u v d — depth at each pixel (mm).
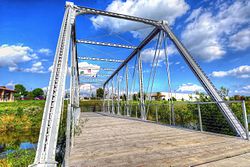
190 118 7453
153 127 6371
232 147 3236
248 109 6938
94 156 2916
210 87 5426
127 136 4648
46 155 2318
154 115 9734
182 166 2357
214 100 5102
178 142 3768
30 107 15281
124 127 6488
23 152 5047
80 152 3168
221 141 3764
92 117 11859
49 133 2709
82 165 2502
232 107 5922
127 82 13078
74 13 6746
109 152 3145
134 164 2492
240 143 3535
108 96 20312
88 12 7211
